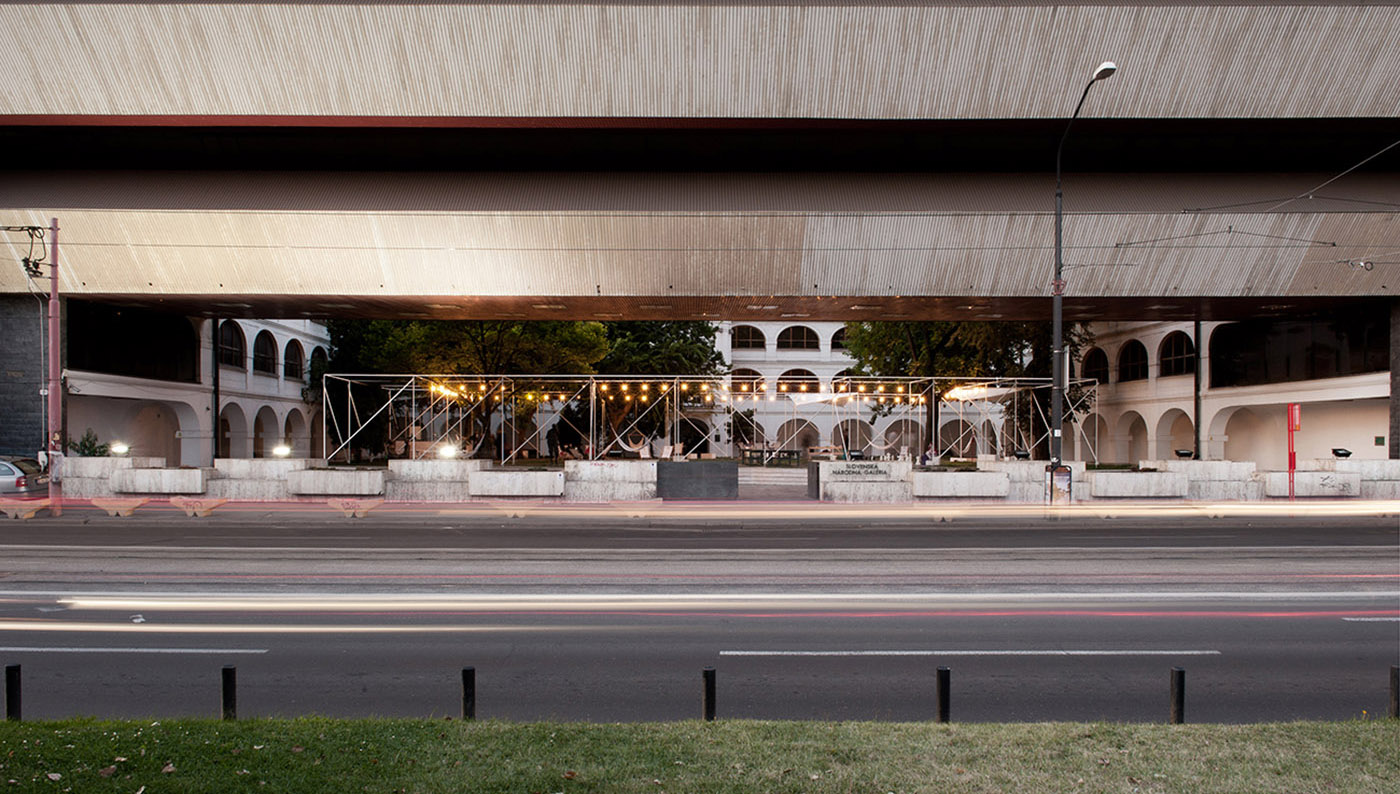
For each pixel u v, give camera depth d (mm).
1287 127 23562
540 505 21344
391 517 18938
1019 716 5859
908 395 35750
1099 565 12328
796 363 54531
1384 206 23094
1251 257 24109
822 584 10695
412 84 22438
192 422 33000
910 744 4871
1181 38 21203
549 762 4527
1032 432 36656
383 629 8242
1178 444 41812
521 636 7984
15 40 21141
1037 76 22156
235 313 31328
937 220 23656
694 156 26172
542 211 23719
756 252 24594
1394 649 7691
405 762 4496
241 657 7230
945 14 21125
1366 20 20562
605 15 21266
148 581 10742
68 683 6492
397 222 23828
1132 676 6824
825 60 22047
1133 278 24859
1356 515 20203
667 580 10945
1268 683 6656
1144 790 4242
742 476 32406
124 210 23406
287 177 25562
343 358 45094
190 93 22453
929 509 20562
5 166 26109
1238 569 12000
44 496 21594
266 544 14336
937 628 8383
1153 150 25703
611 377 29781
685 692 6332
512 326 36250
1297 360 31359
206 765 4418
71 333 26891
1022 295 25516
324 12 21000
